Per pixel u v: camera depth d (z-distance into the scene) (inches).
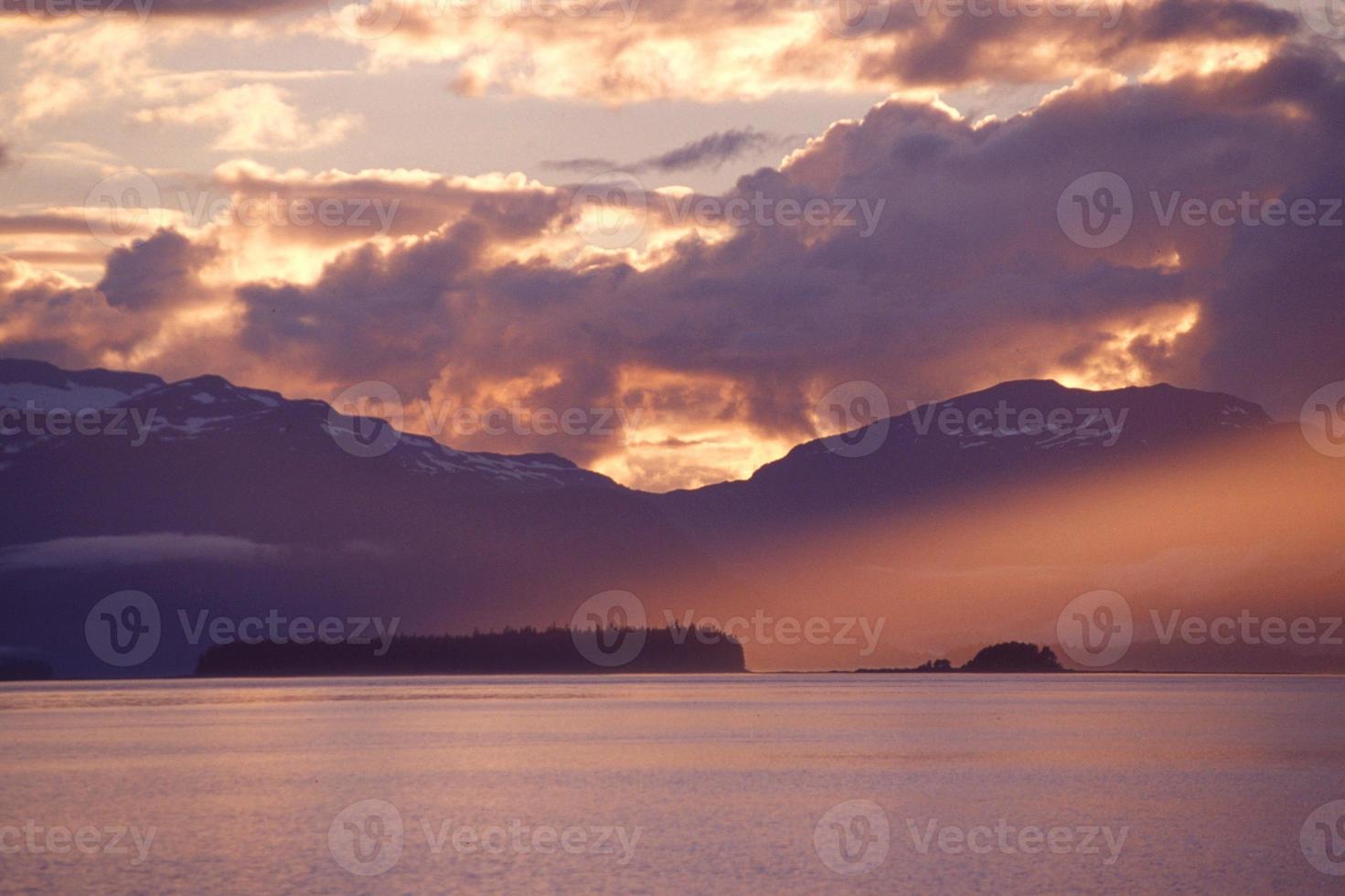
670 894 2020.2
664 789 3282.5
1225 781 3405.5
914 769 3730.3
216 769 3843.5
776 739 4872.0
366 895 2025.1
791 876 2159.2
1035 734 5064.0
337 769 3821.4
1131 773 3617.1
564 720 6018.7
